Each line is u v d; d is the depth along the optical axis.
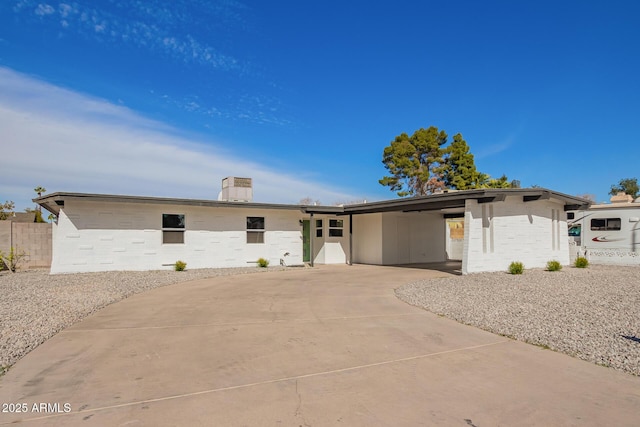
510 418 3.58
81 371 4.70
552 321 7.08
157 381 4.41
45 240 16.66
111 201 13.77
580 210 17.88
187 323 7.10
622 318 7.23
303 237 19.69
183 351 5.49
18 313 7.37
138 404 3.83
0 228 15.98
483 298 9.30
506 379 4.51
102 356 5.25
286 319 7.46
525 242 15.65
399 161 37.06
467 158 37.28
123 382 4.37
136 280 12.21
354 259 20.61
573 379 4.52
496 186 33.75
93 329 6.65
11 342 5.68
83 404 3.82
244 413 3.66
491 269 14.40
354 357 5.27
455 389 4.23
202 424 3.45
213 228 16.33
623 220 19.02
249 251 17.11
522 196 15.41
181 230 15.66
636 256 18.00
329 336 6.29
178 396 4.02
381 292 10.65
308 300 9.44
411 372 4.73
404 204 15.63
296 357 5.26
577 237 21.86
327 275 14.49
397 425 3.45
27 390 4.14
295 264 18.16
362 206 17.44
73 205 13.80
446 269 16.30
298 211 18.41
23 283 11.24
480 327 6.87
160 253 15.19
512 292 10.04
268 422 3.49
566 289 10.48
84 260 13.92
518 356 5.33
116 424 3.44
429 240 20.66
